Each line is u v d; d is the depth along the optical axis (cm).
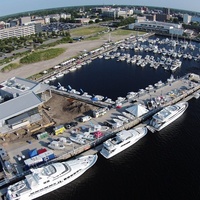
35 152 10862
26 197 8906
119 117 13438
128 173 10088
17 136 12425
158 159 10794
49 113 14462
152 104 14562
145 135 12394
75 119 13712
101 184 9606
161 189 9269
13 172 10119
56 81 19862
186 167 10294
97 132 12069
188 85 17238
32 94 14725
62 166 9725
